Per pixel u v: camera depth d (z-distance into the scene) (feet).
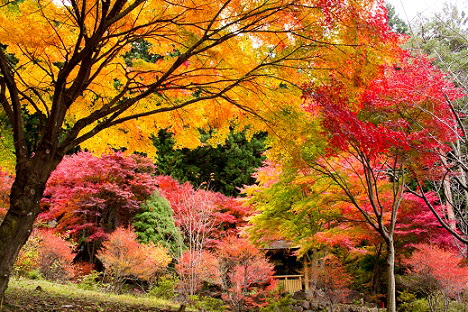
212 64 16.96
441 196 44.93
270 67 15.42
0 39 16.33
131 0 16.35
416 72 21.27
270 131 17.48
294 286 48.78
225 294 35.99
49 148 12.49
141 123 20.58
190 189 48.78
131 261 34.91
